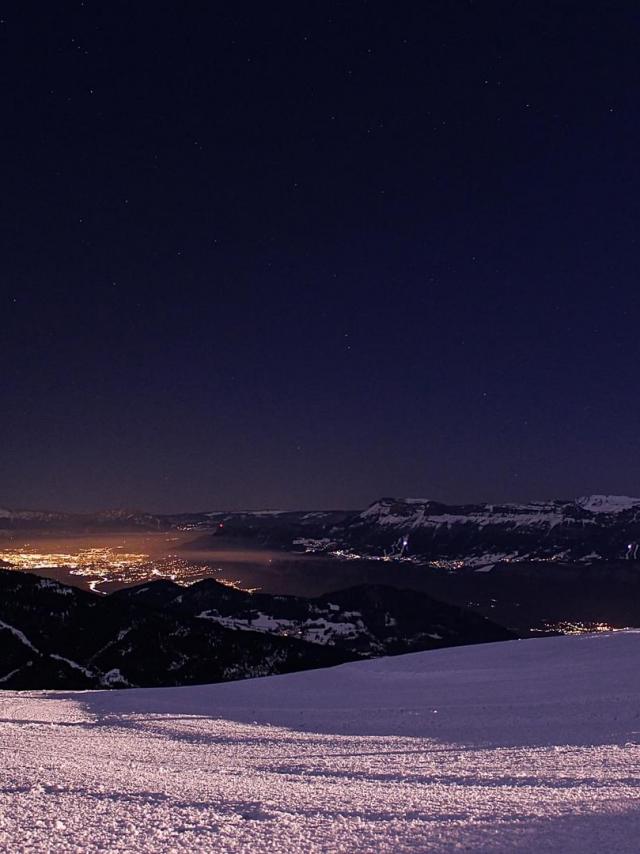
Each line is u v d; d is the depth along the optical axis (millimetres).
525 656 45094
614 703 25797
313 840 5000
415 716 25875
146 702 33812
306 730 22953
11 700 34719
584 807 6508
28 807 6039
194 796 7070
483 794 7754
